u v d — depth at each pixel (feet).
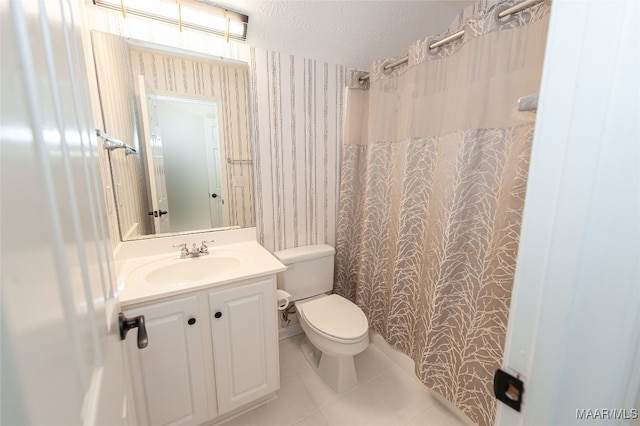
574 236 1.09
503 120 3.58
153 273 4.21
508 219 3.63
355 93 6.26
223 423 4.39
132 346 3.34
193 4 4.08
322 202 6.53
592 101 1.01
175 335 3.65
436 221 4.49
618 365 1.20
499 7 3.46
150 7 3.98
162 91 4.55
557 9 1.07
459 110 3.96
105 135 3.43
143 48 4.32
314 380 5.32
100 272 1.77
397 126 5.41
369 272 6.23
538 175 1.18
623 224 1.09
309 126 6.01
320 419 4.51
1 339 0.70
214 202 5.25
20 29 0.91
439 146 4.46
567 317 1.14
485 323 3.98
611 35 0.96
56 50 1.29
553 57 1.10
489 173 3.81
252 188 5.57
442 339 4.53
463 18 4.94
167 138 4.70
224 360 4.08
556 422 1.24
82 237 1.44
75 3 1.80
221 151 5.18
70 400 1.10
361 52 5.70
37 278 0.92
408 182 5.04
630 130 1.01
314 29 4.95
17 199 0.84
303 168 6.12
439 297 4.41
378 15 4.82
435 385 4.62
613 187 1.05
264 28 4.80
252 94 5.27
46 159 1.04
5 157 0.79
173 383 3.73
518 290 1.30
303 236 6.41
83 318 1.34
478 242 4.02
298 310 5.54
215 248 5.24
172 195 4.86
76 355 1.20
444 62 4.35
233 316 4.05
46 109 1.09
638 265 1.14
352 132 6.39
